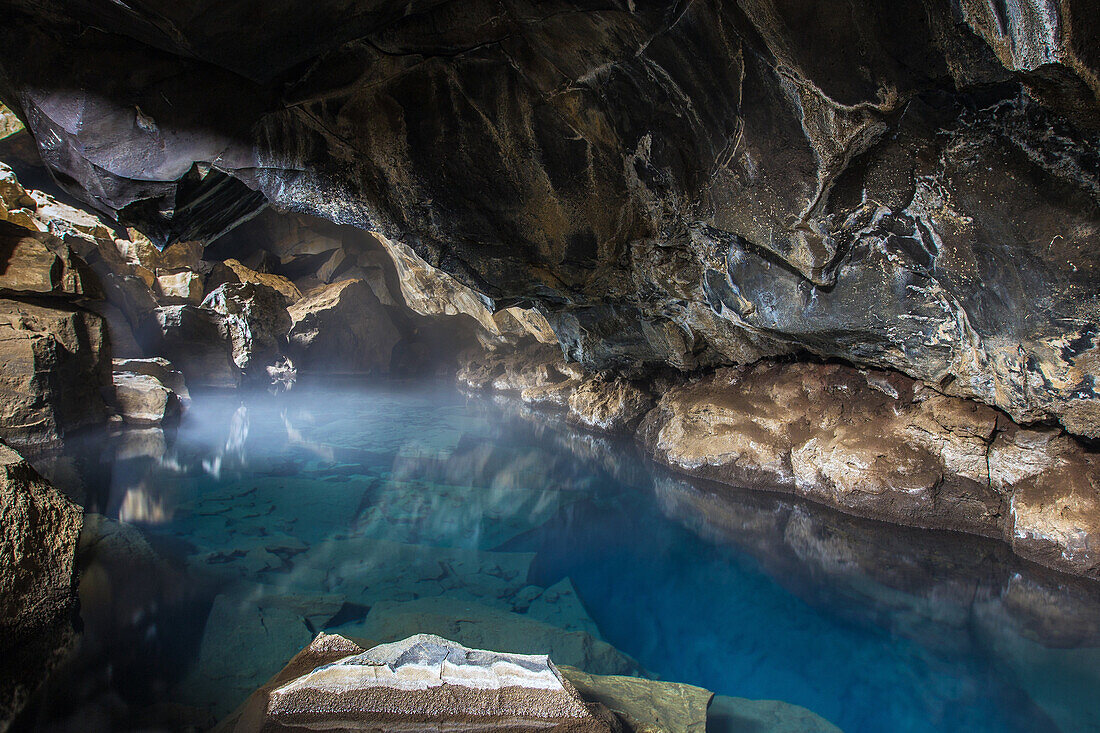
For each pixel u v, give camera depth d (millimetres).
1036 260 4438
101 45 5109
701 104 5395
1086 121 3588
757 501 7492
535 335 14930
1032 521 5395
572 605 4980
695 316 8391
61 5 4738
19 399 7570
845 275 5746
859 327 6117
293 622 4289
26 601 3582
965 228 4680
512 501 7695
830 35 4188
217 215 7504
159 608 4316
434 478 8516
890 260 5383
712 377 9430
